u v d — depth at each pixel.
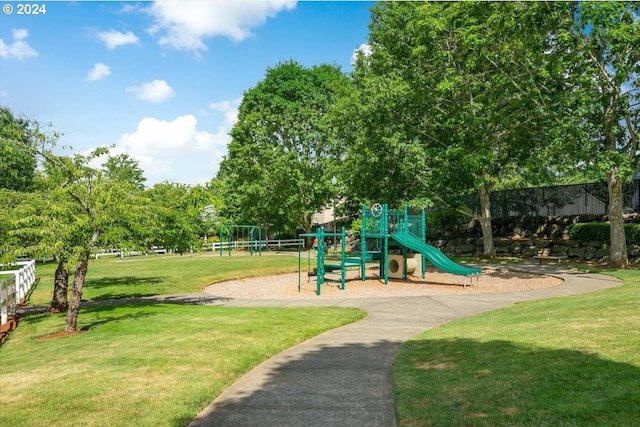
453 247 37.38
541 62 22.62
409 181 29.31
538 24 20.69
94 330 11.04
